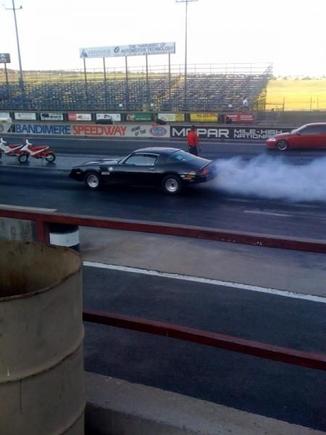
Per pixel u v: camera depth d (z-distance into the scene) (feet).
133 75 186.19
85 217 8.89
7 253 6.99
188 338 7.95
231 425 7.66
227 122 125.08
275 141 84.64
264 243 7.59
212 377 14.44
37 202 48.08
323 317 18.52
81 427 6.57
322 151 82.79
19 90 178.91
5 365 5.48
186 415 7.90
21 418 5.68
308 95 190.80
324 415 12.65
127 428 7.98
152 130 108.99
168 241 28.63
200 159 51.42
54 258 6.68
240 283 22.08
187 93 158.10
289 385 14.01
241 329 17.54
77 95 168.25
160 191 51.44
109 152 85.81
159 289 21.39
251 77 164.45
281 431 7.52
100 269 24.02
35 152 73.67
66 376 6.07
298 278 22.76
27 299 5.46
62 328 5.91
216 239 7.88
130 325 8.30
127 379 14.39
